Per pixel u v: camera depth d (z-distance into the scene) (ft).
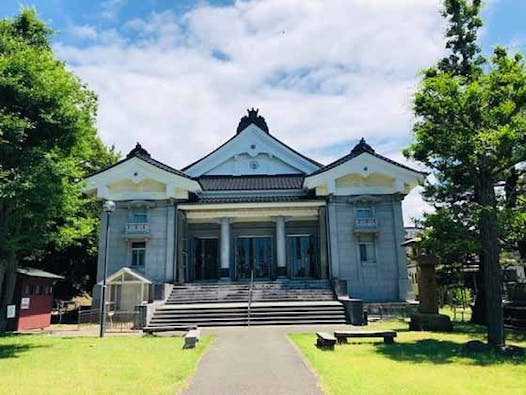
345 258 79.87
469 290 87.86
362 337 42.93
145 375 27.02
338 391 22.47
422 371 28.14
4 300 57.98
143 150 87.25
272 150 98.53
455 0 56.08
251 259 89.81
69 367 29.99
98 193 81.05
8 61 39.37
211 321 59.36
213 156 98.02
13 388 23.63
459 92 39.09
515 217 37.32
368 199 81.46
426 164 42.55
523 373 27.71
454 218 40.37
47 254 89.97
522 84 37.24
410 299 77.30
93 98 47.34
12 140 38.60
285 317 60.29
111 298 69.82
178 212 83.15
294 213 86.38
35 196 38.96
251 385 24.22
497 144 36.83
